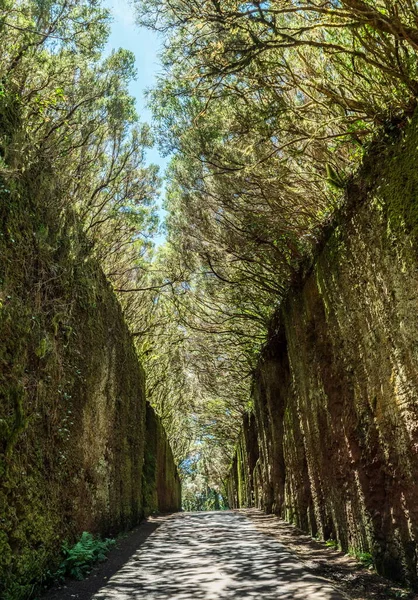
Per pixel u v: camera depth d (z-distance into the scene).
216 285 13.79
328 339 8.82
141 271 15.23
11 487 5.07
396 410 5.86
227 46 5.31
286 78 6.98
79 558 6.43
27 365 5.94
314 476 10.10
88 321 8.93
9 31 6.29
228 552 8.17
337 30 6.25
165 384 24.03
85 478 8.30
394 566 5.91
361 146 6.66
